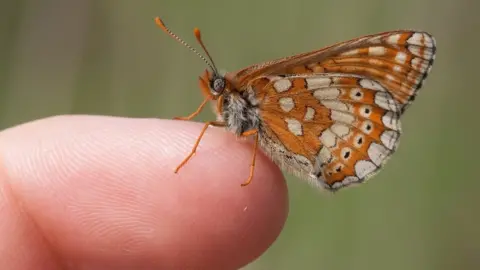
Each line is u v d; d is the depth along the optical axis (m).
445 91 0.18
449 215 0.16
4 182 0.11
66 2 0.21
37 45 0.20
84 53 0.20
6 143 0.11
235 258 0.11
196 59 0.19
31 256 0.11
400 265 0.15
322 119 0.10
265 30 0.20
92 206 0.11
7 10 0.20
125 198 0.11
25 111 0.19
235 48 0.19
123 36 0.21
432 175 0.16
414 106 0.18
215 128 0.11
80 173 0.11
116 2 0.21
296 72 0.10
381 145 0.10
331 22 0.19
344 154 0.10
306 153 0.10
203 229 0.11
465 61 0.18
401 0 0.19
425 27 0.19
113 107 0.19
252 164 0.10
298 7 0.20
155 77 0.20
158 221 0.11
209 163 0.10
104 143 0.11
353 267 0.15
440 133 0.17
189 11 0.21
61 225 0.11
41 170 0.11
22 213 0.11
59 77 0.20
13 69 0.20
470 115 0.17
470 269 0.15
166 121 0.11
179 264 0.11
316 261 0.15
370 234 0.15
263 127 0.10
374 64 0.10
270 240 0.11
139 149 0.11
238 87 0.10
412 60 0.10
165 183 0.10
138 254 0.11
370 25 0.19
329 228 0.15
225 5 0.20
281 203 0.11
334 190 0.10
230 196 0.10
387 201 0.16
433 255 0.15
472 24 0.19
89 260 0.11
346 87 0.10
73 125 0.11
